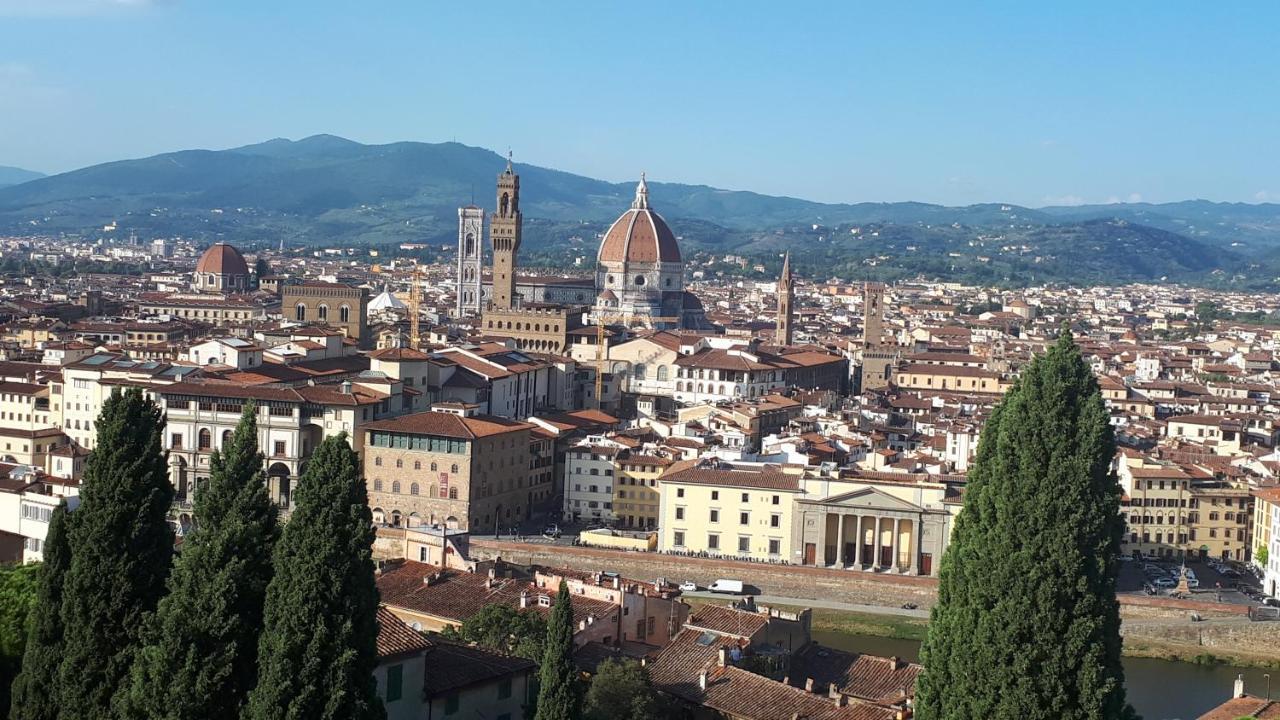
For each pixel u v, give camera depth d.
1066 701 126.00
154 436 130.25
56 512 129.88
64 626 126.94
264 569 122.62
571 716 135.00
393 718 129.00
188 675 116.88
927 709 135.38
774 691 172.62
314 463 118.38
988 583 129.88
